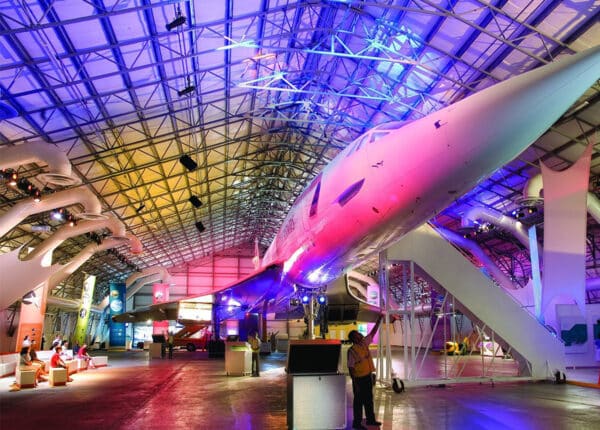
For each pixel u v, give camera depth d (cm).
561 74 569
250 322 3127
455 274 1445
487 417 898
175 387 1430
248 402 1106
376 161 802
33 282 2284
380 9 1809
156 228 3850
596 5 1514
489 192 2794
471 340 3506
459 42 1836
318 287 1495
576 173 1931
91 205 2236
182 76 1878
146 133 2283
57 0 1343
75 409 1070
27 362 1741
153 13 1529
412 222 801
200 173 3067
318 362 812
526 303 2631
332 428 780
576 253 1936
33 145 1666
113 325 4819
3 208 2414
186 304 2622
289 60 2167
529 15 1614
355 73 2225
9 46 1444
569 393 1223
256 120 2694
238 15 1691
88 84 1759
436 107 2261
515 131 607
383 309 1415
